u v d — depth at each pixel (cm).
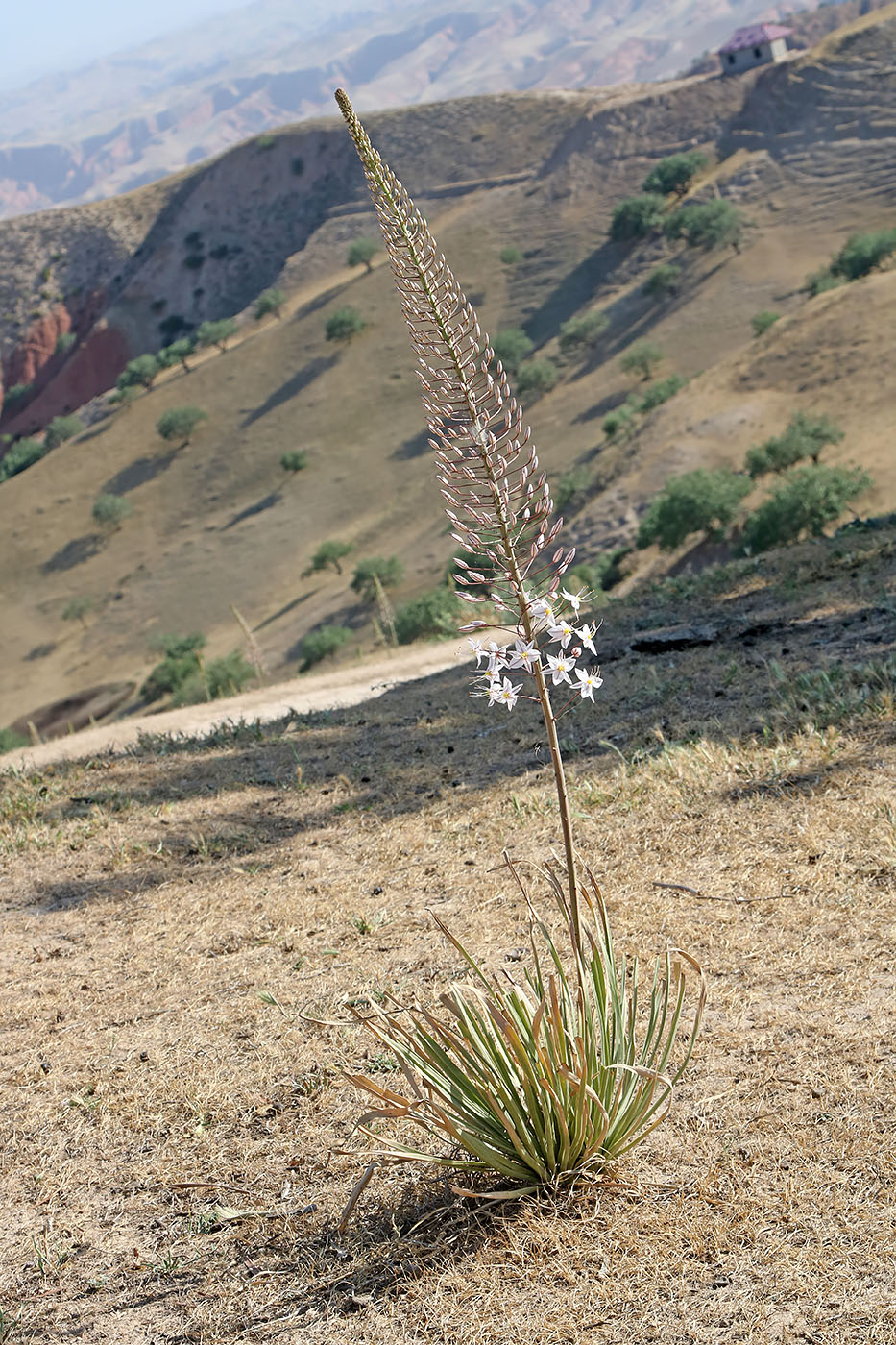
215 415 13700
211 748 1137
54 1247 379
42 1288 359
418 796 800
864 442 6012
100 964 609
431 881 632
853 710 710
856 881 506
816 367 7100
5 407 19112
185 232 19562
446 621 2023
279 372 13988
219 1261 357
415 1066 357
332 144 19088
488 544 319
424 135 17738
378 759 938
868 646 884
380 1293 327
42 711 7431
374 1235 354
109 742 1448
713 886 535
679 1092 388
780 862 542
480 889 604
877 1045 389
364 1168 390
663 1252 317
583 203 14675
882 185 12156
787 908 498
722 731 753
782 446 5972
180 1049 495
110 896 715
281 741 1099
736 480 5922
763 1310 288
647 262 12825
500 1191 352
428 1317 311
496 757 862
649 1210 334
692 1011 436
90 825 878
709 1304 294
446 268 296
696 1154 355
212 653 9681
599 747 806
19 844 847
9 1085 491
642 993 455
